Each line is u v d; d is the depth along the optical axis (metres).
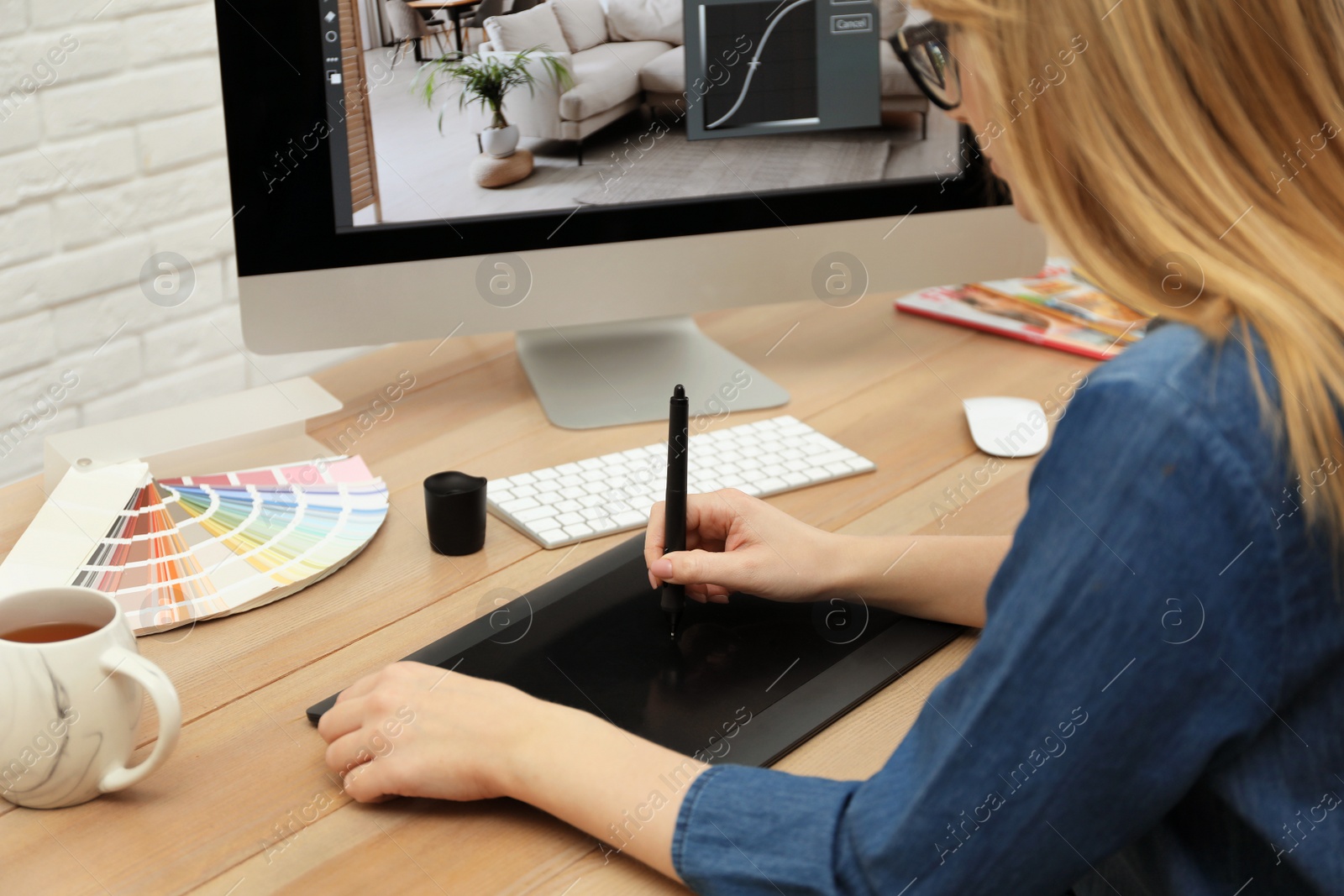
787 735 0.64
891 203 1.03
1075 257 0.51
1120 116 0.47
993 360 1.15
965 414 1.03
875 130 1.00
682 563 0.73
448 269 0.93
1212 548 0.43
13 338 1.36
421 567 0.81
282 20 0.83
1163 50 0.46
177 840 0.56
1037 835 0.47
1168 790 0.45
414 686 0.62
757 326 1.23
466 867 0.55
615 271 0.97
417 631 0.74
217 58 1.48
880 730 0.66
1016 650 0.46
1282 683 0.45
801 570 0.76
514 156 0.91
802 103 0.97
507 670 0.69
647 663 0.70
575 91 0.91
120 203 1.42
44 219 1.35
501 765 0.58
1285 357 0.43
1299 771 0.47
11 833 0.56
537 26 0.88
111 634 0.57
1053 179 0.50
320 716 0.65
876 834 0.50
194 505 0.84
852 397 1.08
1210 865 0.51
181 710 0.64
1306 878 0.48
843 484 0.93
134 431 0.91
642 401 1.04
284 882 0.54
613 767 0.56
